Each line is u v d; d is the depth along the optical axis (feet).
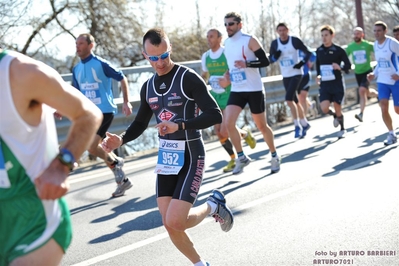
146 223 37.88
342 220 33.76
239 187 45.60
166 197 26.27
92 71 46.91
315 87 94.27
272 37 141.49
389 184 41.04
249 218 36.35
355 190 40.45
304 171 49.03
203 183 48.75
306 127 69.87
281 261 28.32
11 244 16.21
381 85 57.67
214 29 55.88
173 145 26.35
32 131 15.87
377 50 57.47
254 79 49.03
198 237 33.35
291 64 71.15
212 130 77.66
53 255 16.29
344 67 67.87
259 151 62.49
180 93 26.18
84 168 62.18
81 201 46.06
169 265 29.43
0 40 101.09
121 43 113.60
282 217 35.78
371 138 63.31
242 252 30.14
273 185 44.91
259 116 49.32
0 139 15.69
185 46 122.31
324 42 68.95
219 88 56.08
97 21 110.01
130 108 48.37
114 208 42.93
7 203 16.26
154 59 26.02
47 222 16.25
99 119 16.46
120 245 33.50
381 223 32.45
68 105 15.72
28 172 16.07
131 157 67.67
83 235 36.19
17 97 15.35
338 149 58.49
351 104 103.24
